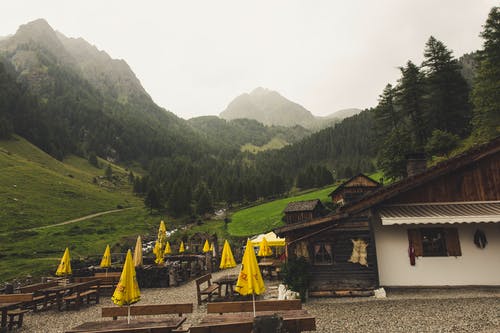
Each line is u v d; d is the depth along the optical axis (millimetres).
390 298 12594
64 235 48969
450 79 50281
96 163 140375
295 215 43906
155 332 7758
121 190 112500
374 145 64625
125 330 7699
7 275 24969
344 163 145375
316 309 11727
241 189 100688
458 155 14062
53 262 30703
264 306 8930
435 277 13688
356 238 14125
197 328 7355
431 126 51250
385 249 14141
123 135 186625
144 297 16797
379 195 14070
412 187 14141
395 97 61156
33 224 53594
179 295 16781
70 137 151250
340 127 183375
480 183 14406
